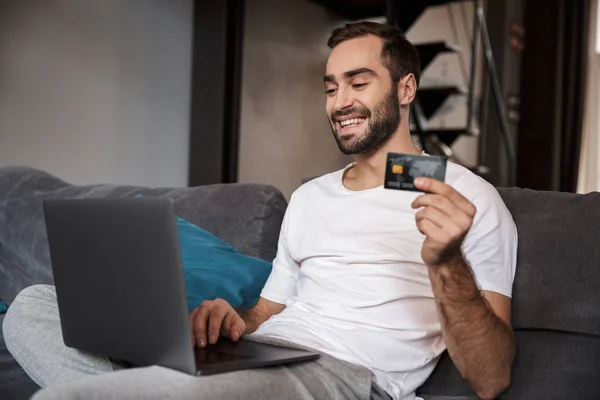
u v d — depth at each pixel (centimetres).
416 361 152
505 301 151
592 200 155
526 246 157
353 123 171
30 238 268
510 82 643
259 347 147
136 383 118
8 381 172
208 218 221
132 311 130
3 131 399
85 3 438
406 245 157
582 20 645
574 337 149
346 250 161
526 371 151
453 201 129
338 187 174
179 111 495
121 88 459
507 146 593
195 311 156
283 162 572
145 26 471
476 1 571
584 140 658
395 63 172
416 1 540
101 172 449
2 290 278
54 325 159
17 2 404
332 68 174
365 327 153
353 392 143
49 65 421
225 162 495
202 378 123
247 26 527
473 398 152
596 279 148
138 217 125
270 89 554
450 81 712
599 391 145
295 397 132
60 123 426
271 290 183
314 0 596
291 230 177
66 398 112
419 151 178
